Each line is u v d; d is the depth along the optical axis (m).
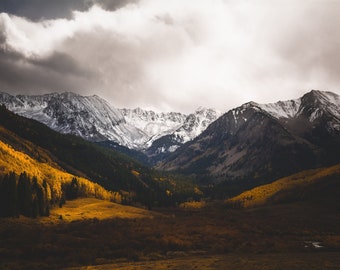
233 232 111.31
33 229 102.56
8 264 59.75
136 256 70.25
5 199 123.56
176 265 59.06
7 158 194.62
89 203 194.38
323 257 66.06
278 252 78.31
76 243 81.06
